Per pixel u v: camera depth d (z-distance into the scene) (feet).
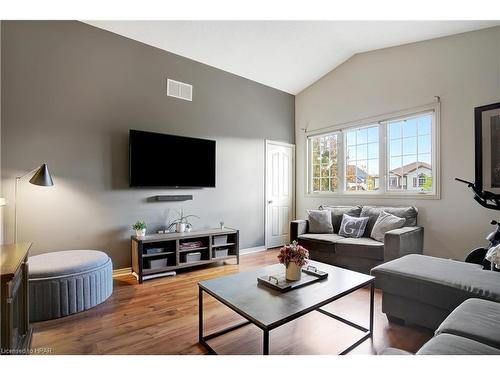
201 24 10.23
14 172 8.75
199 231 12.03
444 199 10.71
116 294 8.76
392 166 12.62
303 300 5.22
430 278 6.09
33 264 7.45
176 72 12.23
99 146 10.23
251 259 13.37
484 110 9.52
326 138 15.62
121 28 10.32
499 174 9.16
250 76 14.66
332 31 11.02
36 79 9.07
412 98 11.69
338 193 14.76
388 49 12.50
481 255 7.89
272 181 15.98
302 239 12.30
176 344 5.89
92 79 10.09
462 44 10.29
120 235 10.70
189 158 12.34
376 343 5.95
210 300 8.30
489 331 3.89
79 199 9.84
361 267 10.42
